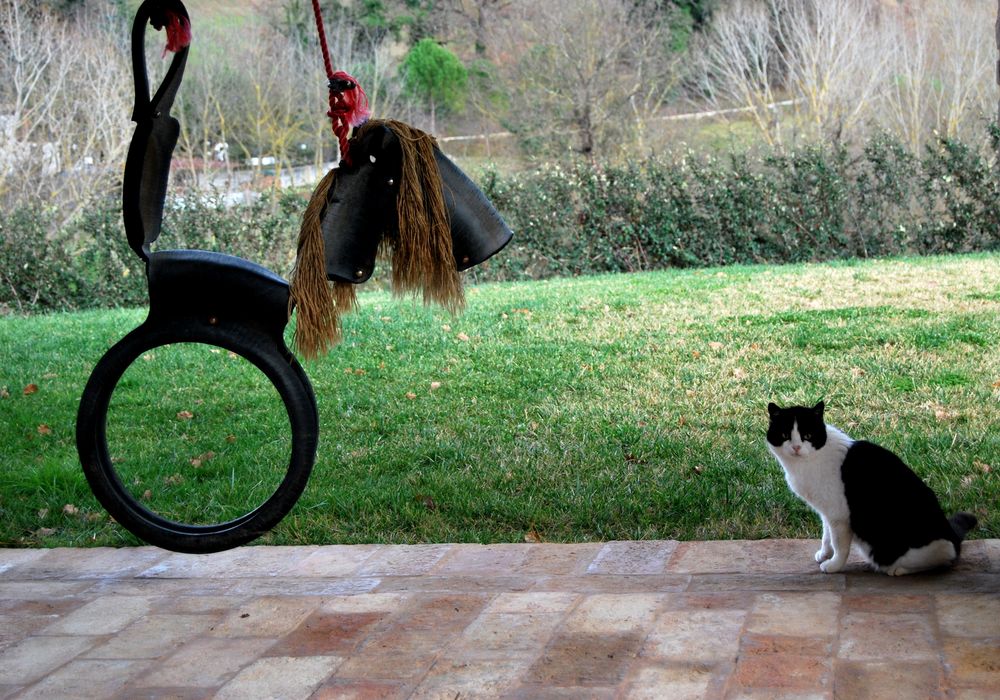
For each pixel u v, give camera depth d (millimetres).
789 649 3262
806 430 3928
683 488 5211
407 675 3295
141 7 3088
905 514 3793
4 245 13133
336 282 3387
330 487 5578
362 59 28141
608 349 8250
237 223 13797
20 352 9297
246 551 4773
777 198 14367
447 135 28766
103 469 3297
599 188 14531
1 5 21312
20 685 3398
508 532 4906
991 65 23578
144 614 3998
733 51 25125
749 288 10703
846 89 23969
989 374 6859
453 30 30344
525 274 14492
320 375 7898
